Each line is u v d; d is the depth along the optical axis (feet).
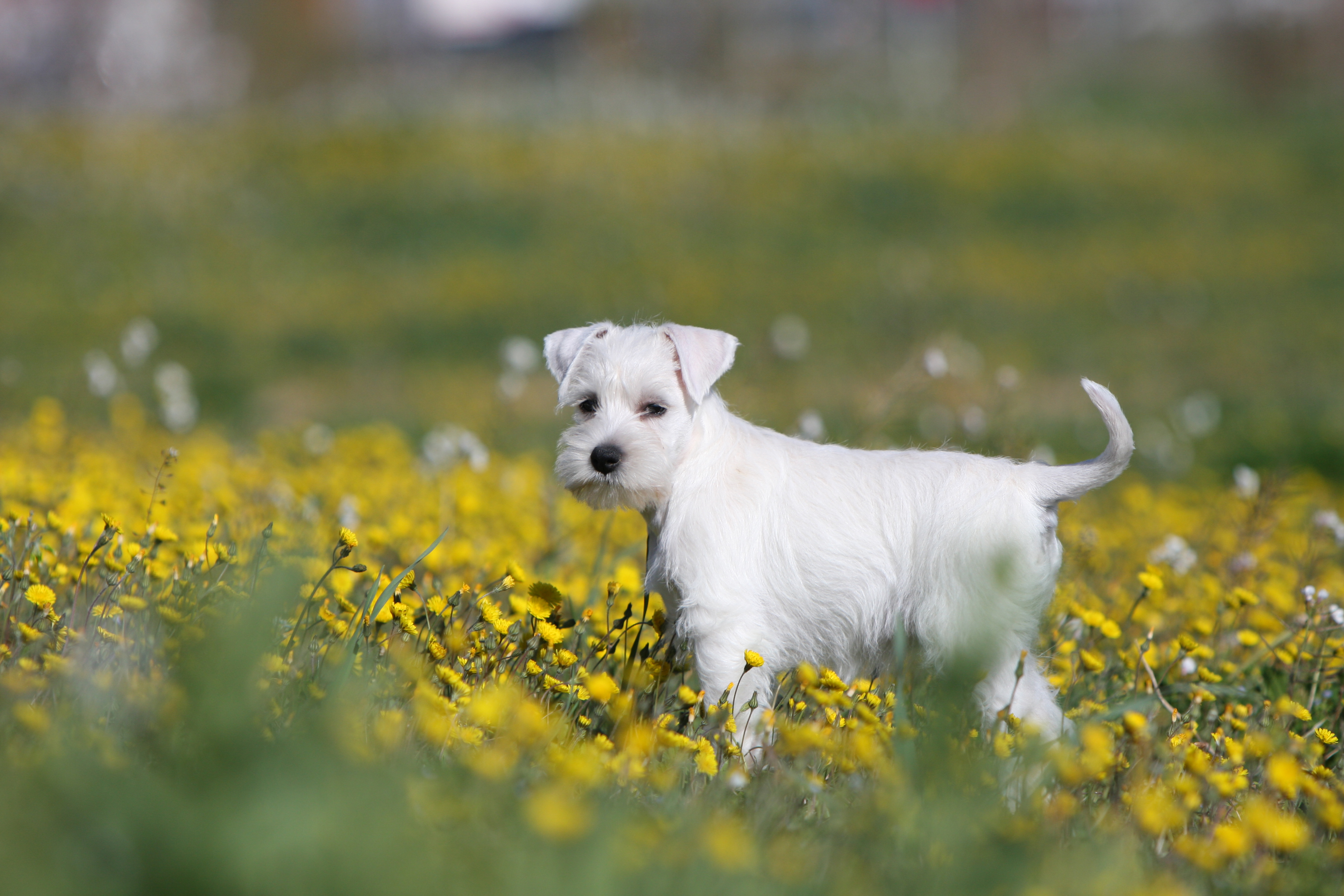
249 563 15.05
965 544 14.30
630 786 11.34
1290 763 11.60
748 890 8.68
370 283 70.23
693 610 14.88
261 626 9.62
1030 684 14.25
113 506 19.92
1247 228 84.17
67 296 64.34
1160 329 64.08
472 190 85.97
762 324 61.57
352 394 51.16
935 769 10.71
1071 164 95.35
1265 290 71.72
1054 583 14.88
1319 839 11.87
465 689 12.57
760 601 14.99
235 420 45.57
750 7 134.21
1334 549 23.24
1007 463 15.14
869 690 14.21
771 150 96.68
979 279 72.43
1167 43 144.15
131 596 14.94
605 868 8.21
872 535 14.88
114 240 74.49
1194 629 17.97
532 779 10.73
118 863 7.88
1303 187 92.84
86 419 38.75
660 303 66.03
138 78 135.03
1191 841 10.71
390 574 18.07
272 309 64.75
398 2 162.40
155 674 11.95
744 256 76.43
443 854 8.63
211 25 137.80
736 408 31.71
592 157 92.68
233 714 9.11
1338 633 17.56
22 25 134.51
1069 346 60.03
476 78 131.13
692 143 97.25
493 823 9.46
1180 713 15.90
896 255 76.48
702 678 14.75
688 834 9.46
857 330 60.70
